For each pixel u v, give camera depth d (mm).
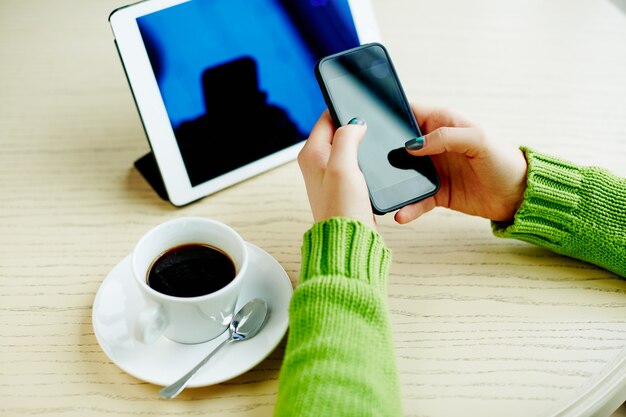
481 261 793
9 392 648
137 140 932
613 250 755
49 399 645
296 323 590
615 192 768
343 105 772
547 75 1038
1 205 834
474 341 704
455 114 817
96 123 948
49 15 1104
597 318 730
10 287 745
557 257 804
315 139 782
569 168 794
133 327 689
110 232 812
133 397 650
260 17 883
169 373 651
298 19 911
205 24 845
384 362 572
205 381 638
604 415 613
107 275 746
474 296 751
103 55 1046
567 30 1123
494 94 1004
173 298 624
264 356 662
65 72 1014
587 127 956
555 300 750
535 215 781
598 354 693
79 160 899
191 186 844
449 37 1102
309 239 645
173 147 829
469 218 852
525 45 1090
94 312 693
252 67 881
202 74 845
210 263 698
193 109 842
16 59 1024
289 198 867
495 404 646
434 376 670
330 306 583
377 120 785
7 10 1108
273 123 898
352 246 620
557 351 695
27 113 953
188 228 703
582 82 1028
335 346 556
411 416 634
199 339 681
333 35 938
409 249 803
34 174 875
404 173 779
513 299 750
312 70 924
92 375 668
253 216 841
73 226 816
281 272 743
